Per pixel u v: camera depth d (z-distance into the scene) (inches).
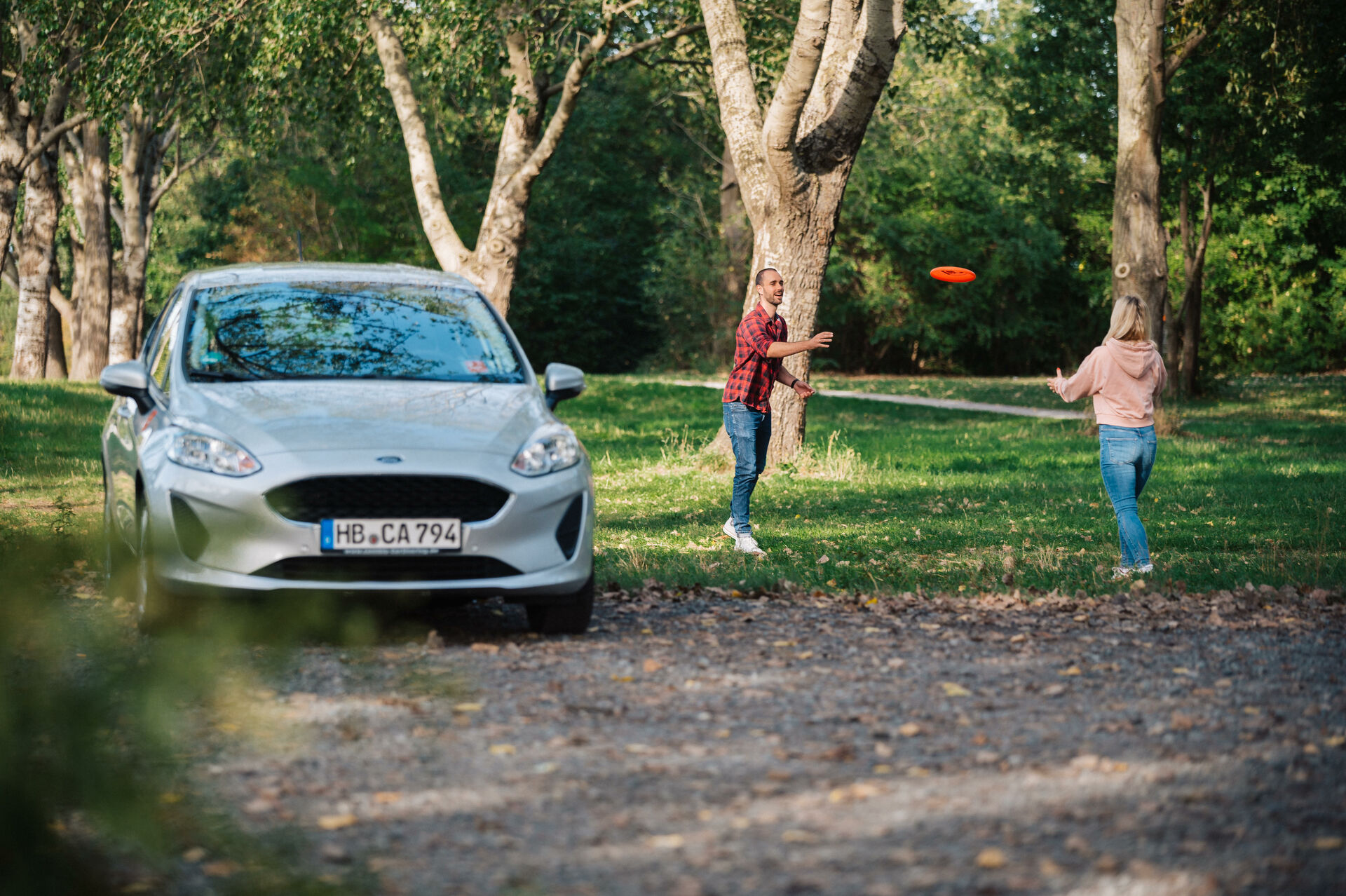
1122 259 860.0
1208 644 234.4
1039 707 186.7
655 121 1926.7
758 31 901.2
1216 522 451.2
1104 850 127.8
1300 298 1953.7
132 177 1373.0
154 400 252.2
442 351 269.3
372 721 173.8
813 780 151.0
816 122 581.9
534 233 2011.6
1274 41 1003.9
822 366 2128.4
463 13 797.9
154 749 94.1
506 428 237.0
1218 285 1973.4
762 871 123.0
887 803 142.6
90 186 1348.4
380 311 277.9
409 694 125.4
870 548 390.0
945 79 1819.6
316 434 225.1
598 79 1841.8
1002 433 866.1
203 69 986.7
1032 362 2219.5
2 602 95.3
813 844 130.0
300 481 218.2
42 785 88.7
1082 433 845.8
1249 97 1099.9
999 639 238.2
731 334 1851.6
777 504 502.3
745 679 203.0
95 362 1355.8
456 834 132.6
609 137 1926.7
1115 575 329.1
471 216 1972.2
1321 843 129.4
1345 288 1941.4
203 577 216.1
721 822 136.7
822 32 532.1
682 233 1891.0
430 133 1846.7
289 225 1919.3
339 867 123.0
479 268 932.0
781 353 372.5
